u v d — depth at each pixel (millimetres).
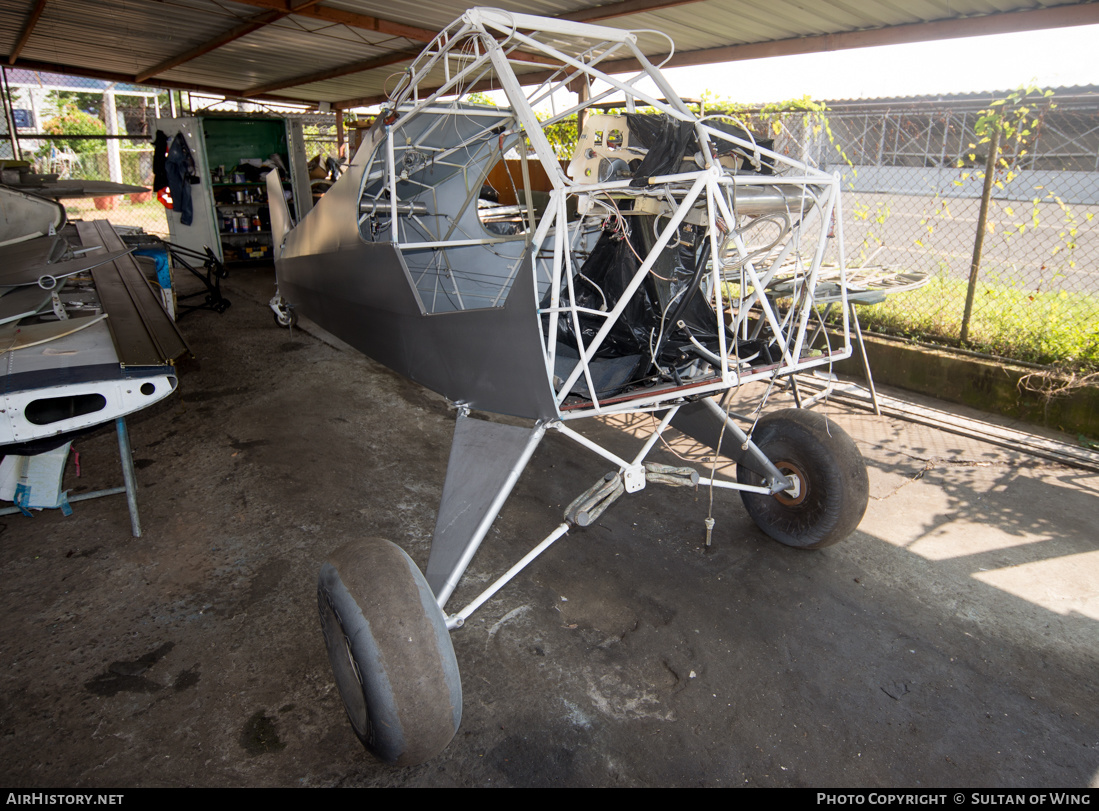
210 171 8938
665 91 2305
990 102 4418
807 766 1861
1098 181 4348
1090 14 3775
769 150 2230
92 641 2299
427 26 6707
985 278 5336
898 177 5203
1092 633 2373
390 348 3326
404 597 1684
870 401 4457
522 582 2684
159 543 2891
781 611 2512
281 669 2199
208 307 6961
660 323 2318
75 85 19344
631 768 1854
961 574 2715
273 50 8320
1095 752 1902
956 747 1919
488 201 5082
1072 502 3234
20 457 2959
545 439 4035
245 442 3910
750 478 2973
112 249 4684
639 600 2576
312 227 4047
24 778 1783
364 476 3539
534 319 2002
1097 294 4770
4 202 5113
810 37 5406
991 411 4312
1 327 3045
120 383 2506
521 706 2064
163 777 1803
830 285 2973
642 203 2176
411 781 1812
